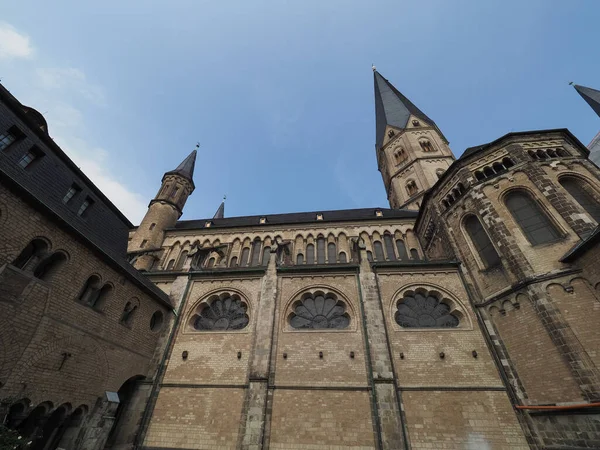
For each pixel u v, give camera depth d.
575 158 18.50
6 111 12.13
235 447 14.63
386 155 46.25
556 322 13.40
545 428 12.93
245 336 18.52
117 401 14.49
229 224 34.88
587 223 14.90
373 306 18.45
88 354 13.78
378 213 34.06
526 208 17.39
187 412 15.98
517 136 20.11
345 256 29.00
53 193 13.42
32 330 11.38
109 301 15.30
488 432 13.75
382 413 14.51
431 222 24.58
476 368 15.62
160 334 19.23
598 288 13.02
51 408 11.92
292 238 31.39
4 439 8.50
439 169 38.62
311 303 19.89
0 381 10.18
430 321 18.08
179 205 38.97
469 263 19.02
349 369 16.31
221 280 21.62
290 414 15.09
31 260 11.81
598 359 12.02
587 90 36.78
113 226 17.53
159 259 31.95
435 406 14.72
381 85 60.00
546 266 14.84
